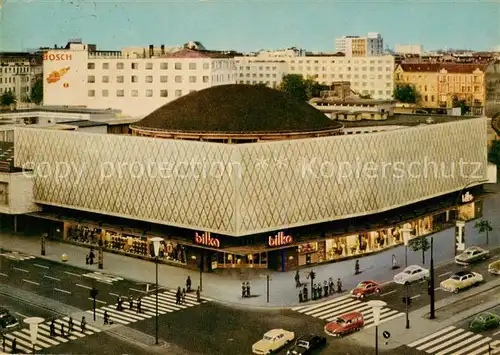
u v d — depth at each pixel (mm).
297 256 114062
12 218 139000
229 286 104750
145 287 104562
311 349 80250
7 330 88312
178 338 85125
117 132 161375
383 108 173125
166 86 194625
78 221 126312
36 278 108875
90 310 95125
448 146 138125
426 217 133375
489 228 127750
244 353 80750
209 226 109375
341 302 97812
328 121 128875
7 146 147500
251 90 127688
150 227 119938
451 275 110000
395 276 106500
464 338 85062
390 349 81625
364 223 123438
